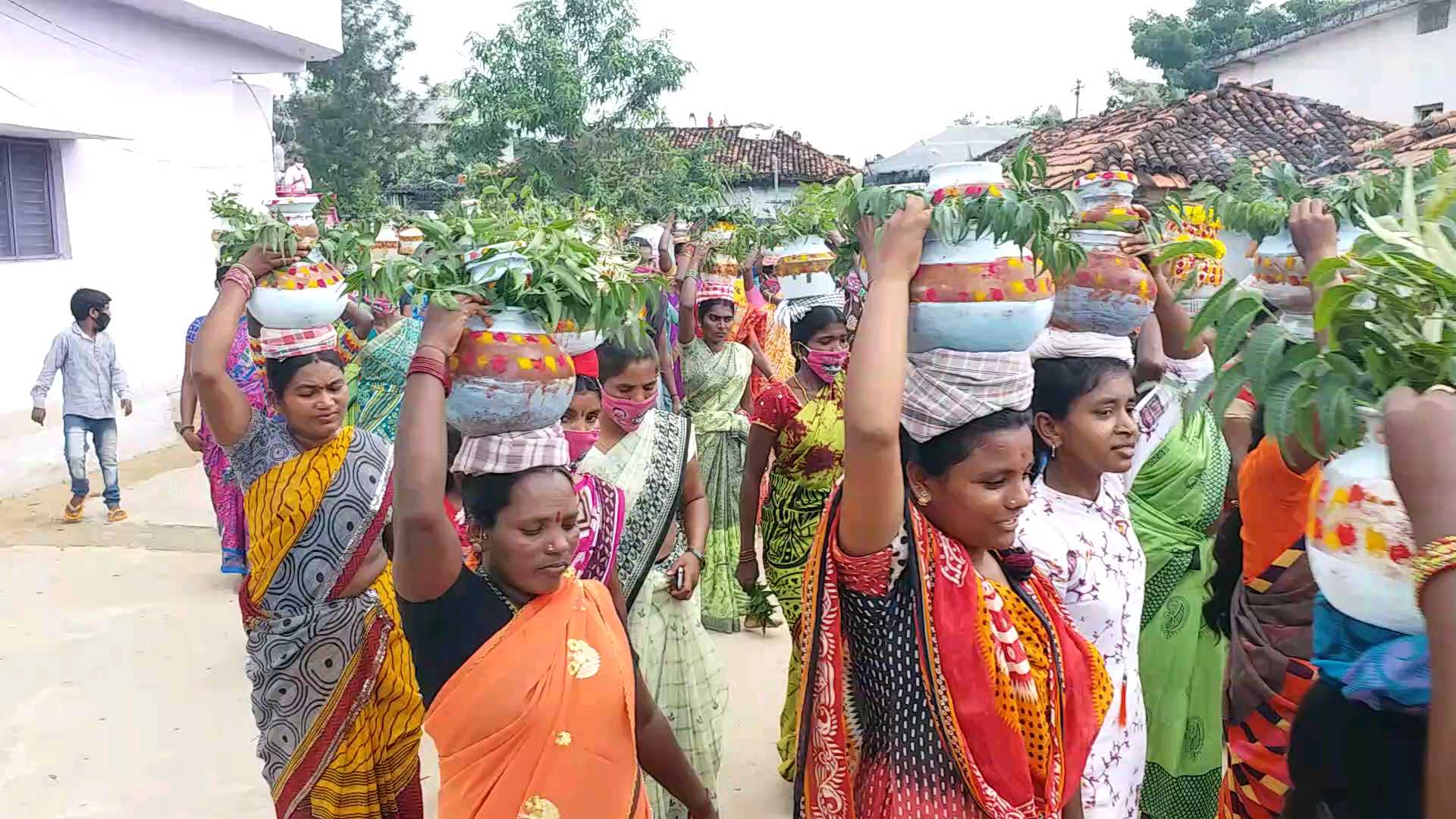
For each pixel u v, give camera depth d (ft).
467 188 30.55
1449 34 61.67
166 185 43.21
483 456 7.41
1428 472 4.95
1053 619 7.84
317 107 104.83
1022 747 7.13
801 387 14.12
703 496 12.56
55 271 37.65
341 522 10.82
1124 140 49.16
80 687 18.13
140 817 14.12
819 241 16.20
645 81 66.80
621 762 7.57
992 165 7.77
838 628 7.45
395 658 10.91
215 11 41.98
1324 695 6.97
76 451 29.27
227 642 20.24
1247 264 11.97
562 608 7.59
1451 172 6.05
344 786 10.73
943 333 7.10
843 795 7.45
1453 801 4.79
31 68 36.68
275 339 10.88
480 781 7.34
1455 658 4.76
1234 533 10.46
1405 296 5.51
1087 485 9.66
